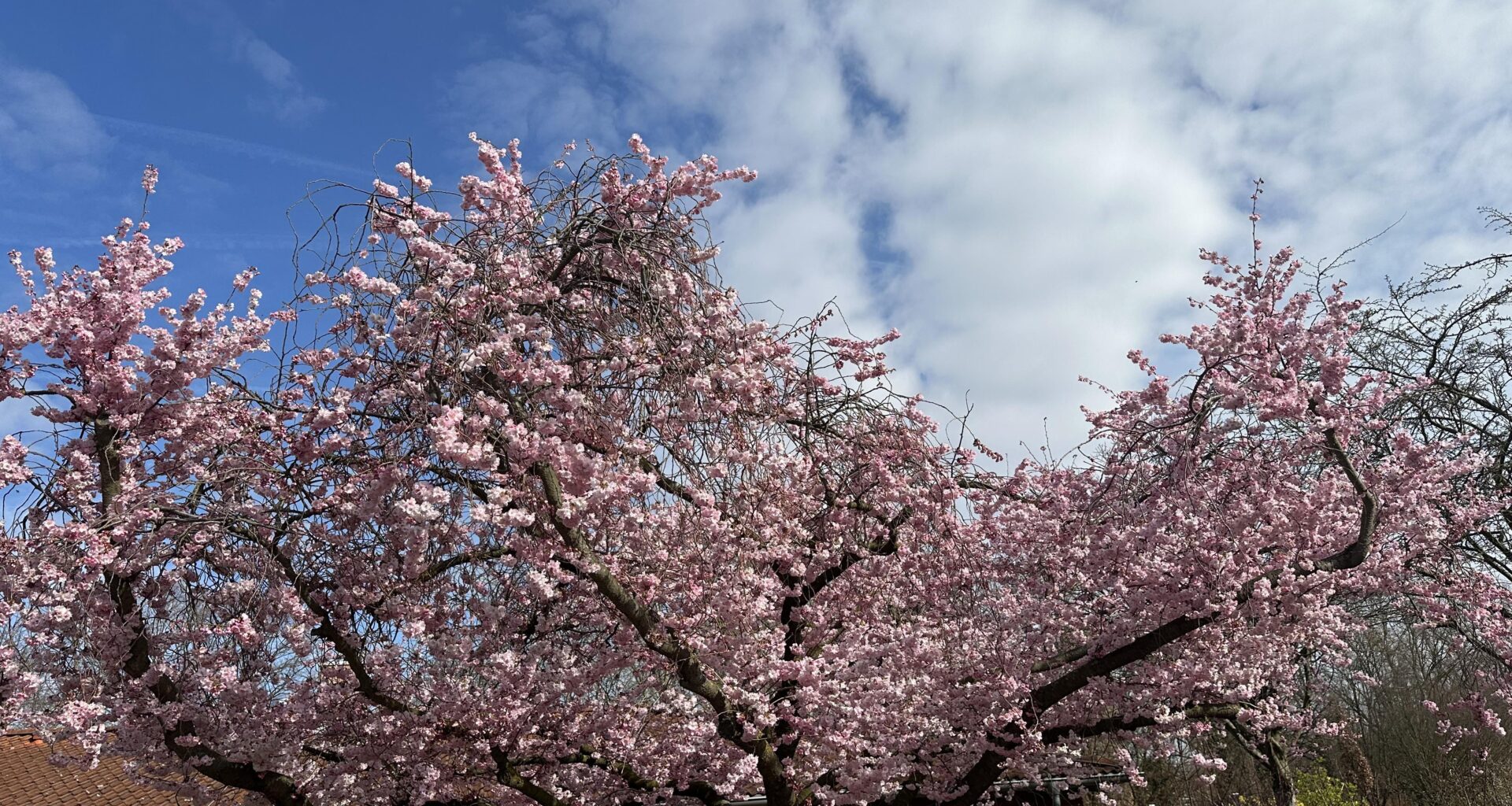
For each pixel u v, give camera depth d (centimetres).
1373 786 1200
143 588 479
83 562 433
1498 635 736
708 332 499
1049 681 617
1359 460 696
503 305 472
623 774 592
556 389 448
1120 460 644
